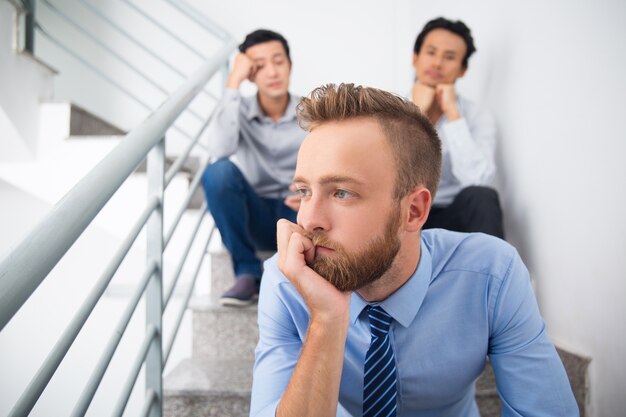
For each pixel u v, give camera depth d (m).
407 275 0.73
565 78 1.27
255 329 1.46
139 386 2.13
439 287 0.77
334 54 2.79
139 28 2.76
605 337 1.11
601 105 1.11
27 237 0.55
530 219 1.47
